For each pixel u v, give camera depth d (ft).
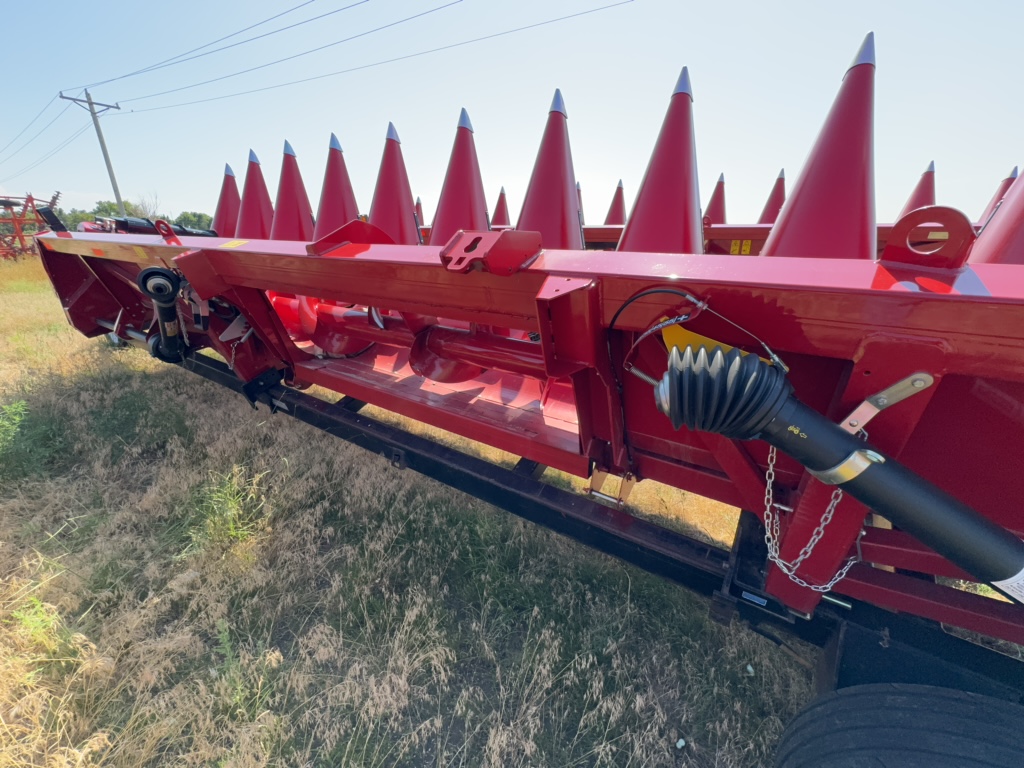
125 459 10.64
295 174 13.23
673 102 5.93
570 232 7.55
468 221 9.31
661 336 4.48
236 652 6.55
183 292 8.72
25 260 50.96
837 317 3.38
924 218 3.09
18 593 6.89
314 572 7.91
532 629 7.11
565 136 7.53
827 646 4.89
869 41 4.71
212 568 7.68
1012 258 3.76
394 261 5.62
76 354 17.44
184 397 13.66
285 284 7.34
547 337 4.71
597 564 8.45
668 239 5.84
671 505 10.29
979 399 3.63
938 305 3.00
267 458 10.60
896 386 3.35
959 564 3.23
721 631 7.36
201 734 5.41
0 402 13.12
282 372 10.59
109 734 5.42
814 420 3.22
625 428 5.78
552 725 5.92
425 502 9.56
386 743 5.62
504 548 8.67
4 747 5.12
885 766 3.74
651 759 5.57
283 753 5.43
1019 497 3.92
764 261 3.82
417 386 8.64
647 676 6.58
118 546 8.08
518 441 6.79
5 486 9.52
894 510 3.18
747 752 5.79
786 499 5.05
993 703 3.86
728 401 3.09
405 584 7.85
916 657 4.37
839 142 4.74
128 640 6.50
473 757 5.52
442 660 6.48
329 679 6.23
